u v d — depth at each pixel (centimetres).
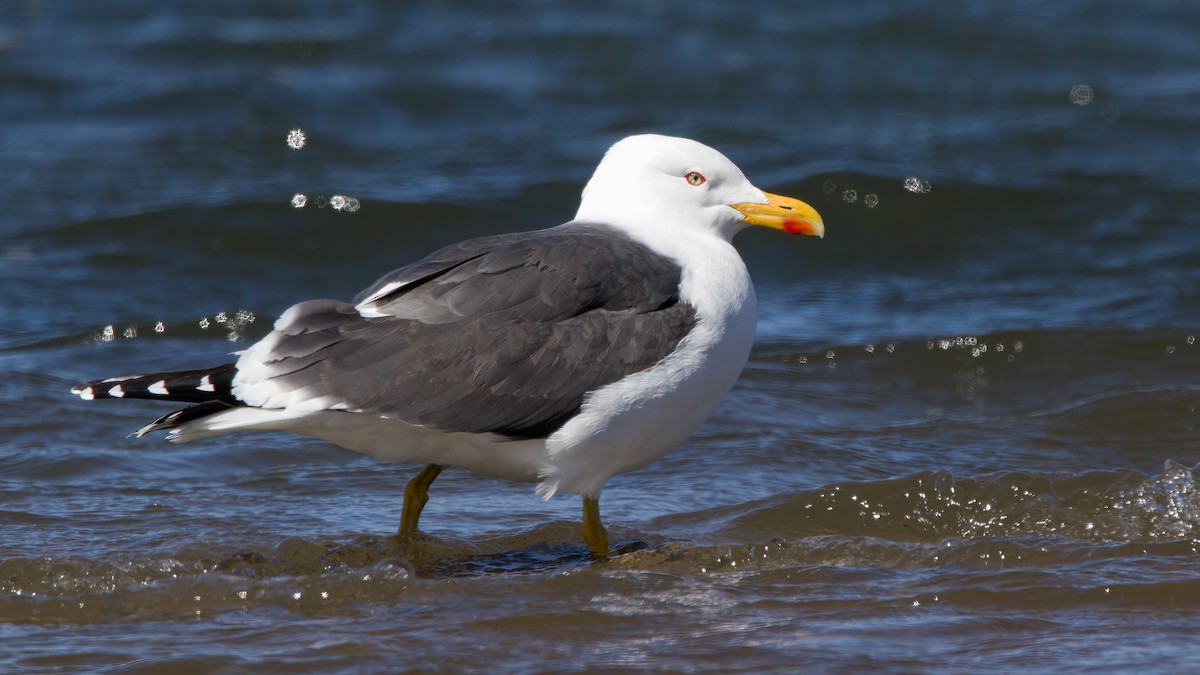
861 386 1457
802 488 1129
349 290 1802
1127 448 1228
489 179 2156
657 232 1010
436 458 948
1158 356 1498
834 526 1048
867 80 2870
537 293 913
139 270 1791
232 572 932
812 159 2219
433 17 3322
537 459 940
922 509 1064
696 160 1030
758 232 1941
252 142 2373
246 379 879
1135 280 1792
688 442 1254
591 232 971
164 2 3416
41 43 2967
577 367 907
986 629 821
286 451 1228
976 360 1512
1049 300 1733
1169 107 2661
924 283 1836
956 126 2522
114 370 1438
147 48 2955
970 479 1093
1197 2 3544
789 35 3186
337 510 1078
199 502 1084
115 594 878
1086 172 2156
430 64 2916
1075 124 2520
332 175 2191
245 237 1877
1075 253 1911
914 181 2052
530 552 995
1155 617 840
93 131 2431
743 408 1356
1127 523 1027
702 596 878
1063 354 1509
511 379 896
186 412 898
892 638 807
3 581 897
